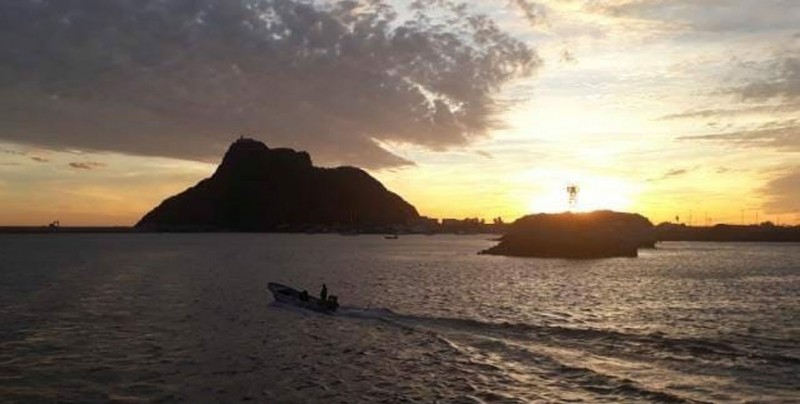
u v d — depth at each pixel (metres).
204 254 155.88
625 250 142.00
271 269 101.06
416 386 26.31
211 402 24.36
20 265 111.88
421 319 43.22
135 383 27.09
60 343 36.00
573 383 26.30
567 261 124.00
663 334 37.25
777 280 81.19
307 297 50.75
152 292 64.62
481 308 49.91
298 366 29.97
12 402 24.53
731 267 111.81
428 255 154.00
